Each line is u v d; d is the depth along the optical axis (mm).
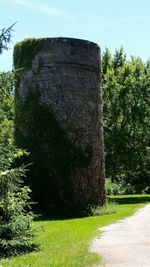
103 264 11164
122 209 26281
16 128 25156
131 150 40562
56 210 23859
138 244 14016
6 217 13547
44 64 24812
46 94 24609
